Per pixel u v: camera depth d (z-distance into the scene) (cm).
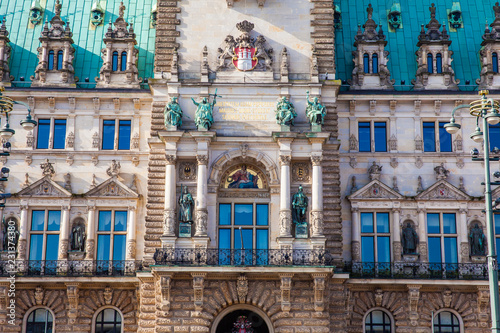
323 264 4791
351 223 5212
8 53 5562
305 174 5088
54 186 5209
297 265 4778
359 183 5300
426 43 5550
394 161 5328
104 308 5066
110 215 5225
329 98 5250
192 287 4809
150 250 4975
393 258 5162
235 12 5375
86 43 5772
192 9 5369
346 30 5862
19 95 5316
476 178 5331
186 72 5250
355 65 5519
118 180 5228
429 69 5591
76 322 5006
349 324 5022
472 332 5012
